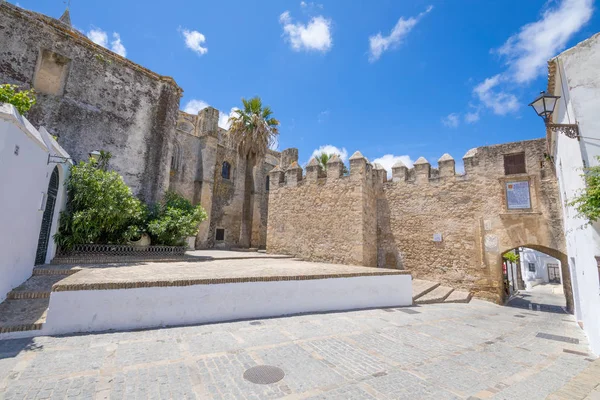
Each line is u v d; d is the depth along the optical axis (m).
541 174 11.56
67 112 12.09
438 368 4.80
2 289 5.61
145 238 12.29
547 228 11.23
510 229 11.95
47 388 3.43
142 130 14.38
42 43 11.79
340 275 8.83
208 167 23.78
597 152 5.90
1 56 10.93
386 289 9.71
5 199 5.40
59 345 4.66
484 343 6.33
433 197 14.07
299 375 4.24
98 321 5.44
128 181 13.62
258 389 3.76
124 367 4.11
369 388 3.97
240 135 22.33
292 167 17.55
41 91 11.83
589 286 6.60
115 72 13.74
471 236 12.80
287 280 7.85
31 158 6.46
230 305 6.90
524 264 31.80
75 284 5.34
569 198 8.05
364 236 14.07
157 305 6.02
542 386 4.29
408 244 14.50
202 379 3.92
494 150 12.70
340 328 6.75
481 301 11.98
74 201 9.77
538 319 9.45
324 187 15.76
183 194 22.61
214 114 25.62
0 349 4.34
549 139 9.87
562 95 7.31
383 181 15.90
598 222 5.70
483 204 12.67
